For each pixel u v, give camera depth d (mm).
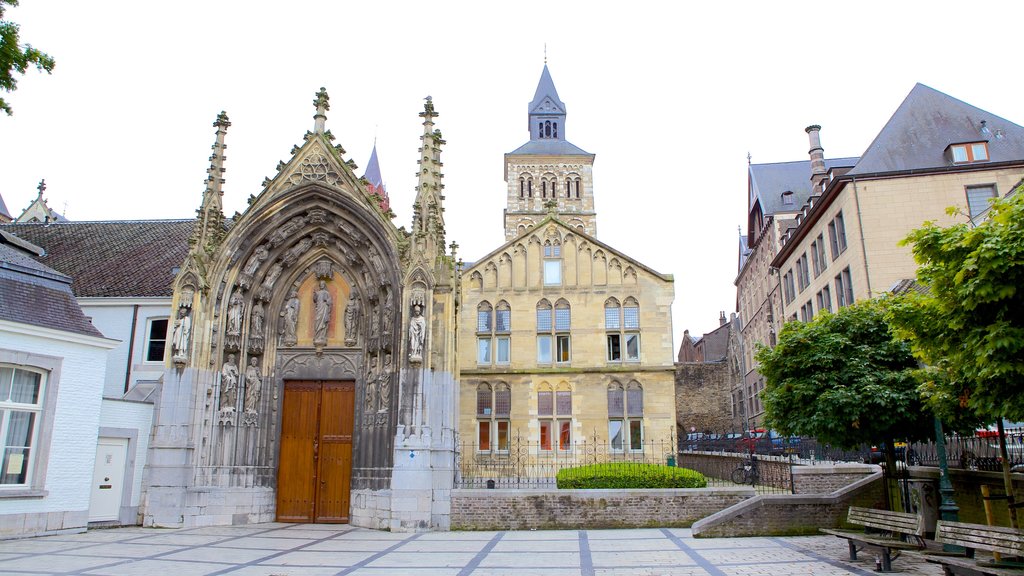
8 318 17234
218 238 22875
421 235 21938
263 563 14078
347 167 23328
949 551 14070
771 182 63812
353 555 15250
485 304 35125
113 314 28672
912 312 11805
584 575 12547
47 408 18109
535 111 78000
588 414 33312
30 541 16828
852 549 13938
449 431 20859
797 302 50438
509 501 19938
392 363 21781
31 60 14375
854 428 16203
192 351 21516
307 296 24062
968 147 37094
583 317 34594
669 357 33625
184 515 20453
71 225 35000
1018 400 10250
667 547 16000
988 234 9938
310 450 22812
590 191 71562
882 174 37406
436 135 23500
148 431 21250
